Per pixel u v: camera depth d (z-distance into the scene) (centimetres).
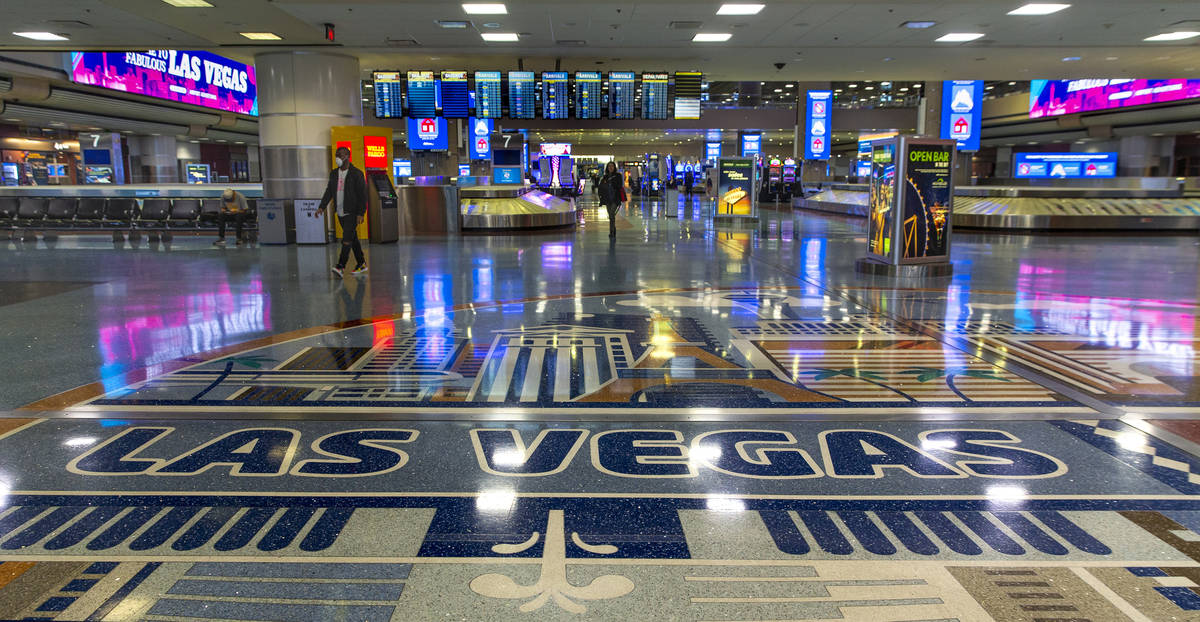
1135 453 317
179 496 274
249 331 579
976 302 716
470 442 333
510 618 197
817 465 305
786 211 2867
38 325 600
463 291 790
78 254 1178
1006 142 4584
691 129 3719
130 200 1647
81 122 2716
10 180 3066
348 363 478
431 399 399
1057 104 3934
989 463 306
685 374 450
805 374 450
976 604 203
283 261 1079
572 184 4194
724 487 283
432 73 1898
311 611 200
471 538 242
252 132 3844
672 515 259
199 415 370
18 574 218
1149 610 199
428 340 546
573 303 712
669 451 321
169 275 919
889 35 1332
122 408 380
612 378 441
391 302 719
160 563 225
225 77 3375
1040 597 206
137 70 2689
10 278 887
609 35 1308
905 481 288
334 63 1398
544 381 435
